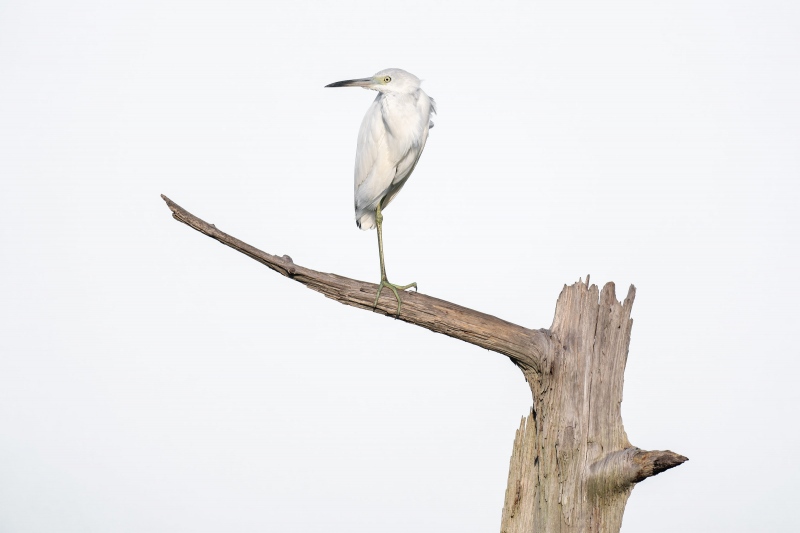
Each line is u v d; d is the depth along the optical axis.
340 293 9.87
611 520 9.80
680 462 9.16
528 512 10.48
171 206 8.87
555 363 10.16
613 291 10.42
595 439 10.09
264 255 9.38
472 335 10.01
